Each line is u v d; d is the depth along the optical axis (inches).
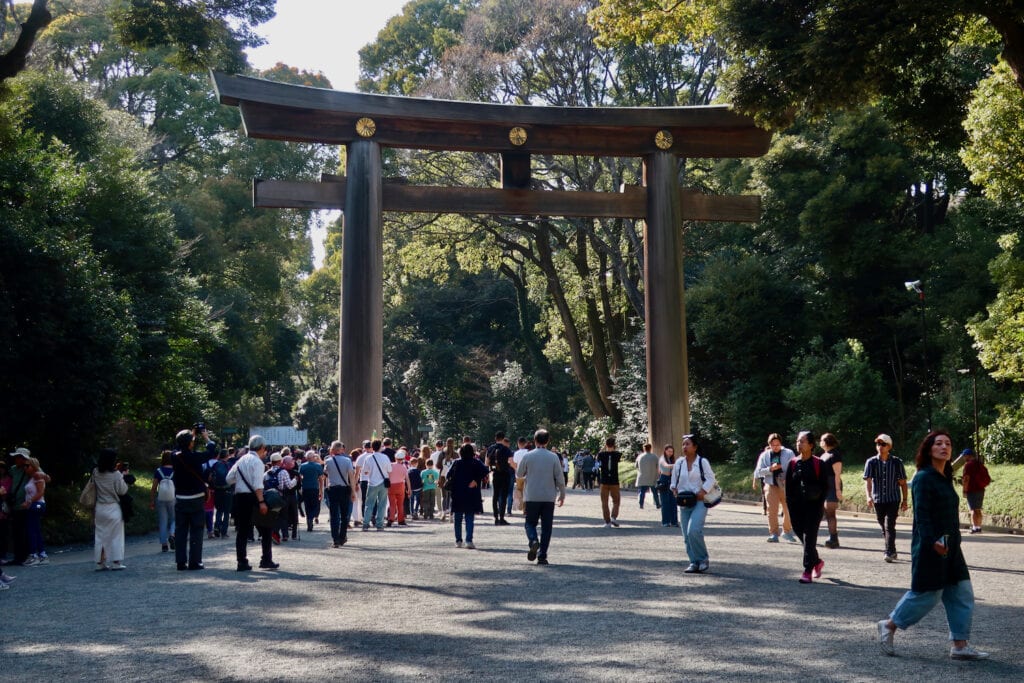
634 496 1492.4
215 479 847.1
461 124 1037.8
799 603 409.7
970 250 1461.6
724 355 1609.3
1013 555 615.8
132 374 959.6
